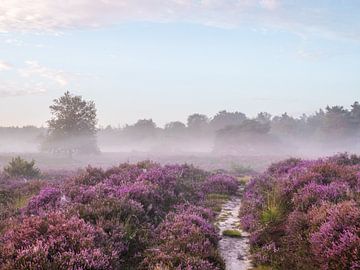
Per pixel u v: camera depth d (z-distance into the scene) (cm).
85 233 824
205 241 915
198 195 1603
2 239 827
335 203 995
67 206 1041
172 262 785
